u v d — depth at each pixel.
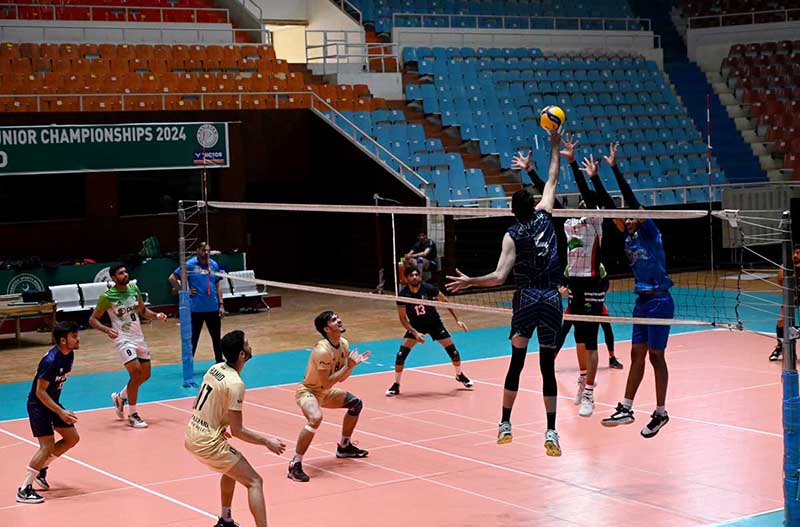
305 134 25.72
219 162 20.59
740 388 13.52
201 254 15.18
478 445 10.98
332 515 8.67
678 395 13.17
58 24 26.28
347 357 10.45
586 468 9.95
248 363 16.62
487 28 32.12
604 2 35.41
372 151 25.36
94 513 8.97
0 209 21.69
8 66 24.34
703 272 26.97
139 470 10.41
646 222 9.70
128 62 25.73
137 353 12.43
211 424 8.10
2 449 11.48
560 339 8.35
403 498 9.13
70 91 24.22
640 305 9.76
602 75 31.59
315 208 11.98
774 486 9.20
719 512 8.49
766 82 32.03
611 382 14.11
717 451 10.43
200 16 29.30
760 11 33.31
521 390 13.84
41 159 19.25
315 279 27.67
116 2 28.19
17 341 18.92
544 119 8.80
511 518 8.48
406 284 13.70
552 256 8.29
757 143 30.45
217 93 24.67
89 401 14.07
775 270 25.97
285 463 10.50
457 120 28.12
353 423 10.52
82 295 20.83
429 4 32.53
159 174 23.28
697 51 34.16
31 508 9.17
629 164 28.75
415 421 12.20
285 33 33.53
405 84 29.25
